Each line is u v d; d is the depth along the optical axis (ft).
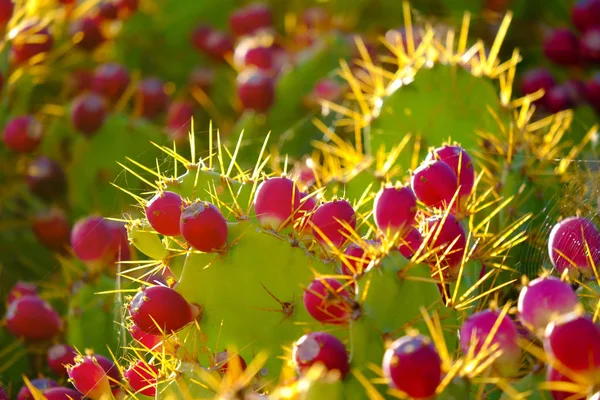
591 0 8.54
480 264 5.15
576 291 4.97
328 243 4.71
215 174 5.13
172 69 9.25
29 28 7.25
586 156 6.28
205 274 4.82
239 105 8.27
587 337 4.27
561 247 4.93
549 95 7.84
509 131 5.81
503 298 5.27
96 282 5.65
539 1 9.23
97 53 8.89
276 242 4.81
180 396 4.75
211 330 4.84
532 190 5.59
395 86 5.99
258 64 8.39
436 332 4.65
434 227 4.78
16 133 7.02
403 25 9.57
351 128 7.02
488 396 4.81
